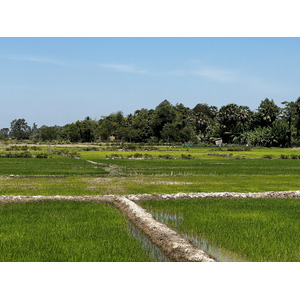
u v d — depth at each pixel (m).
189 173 37.28
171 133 138.00
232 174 36.41
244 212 17.73
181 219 16.45
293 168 42.72
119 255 10.91
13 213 17.00
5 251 11.09
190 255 11.12
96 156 65.88
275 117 131.62
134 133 145.75
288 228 14.34
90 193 23.67
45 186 26.80
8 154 61.44
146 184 28.58
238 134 130.62
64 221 15.32
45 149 89.69
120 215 16.77
